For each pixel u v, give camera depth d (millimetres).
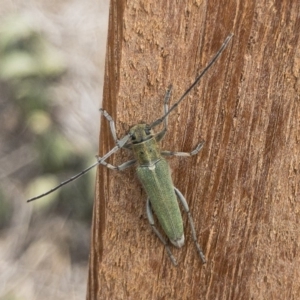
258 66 190
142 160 195
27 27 246
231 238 194
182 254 196
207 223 195
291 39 189
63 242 246
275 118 191
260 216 193
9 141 256
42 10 291
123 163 196
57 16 292
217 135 193
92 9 300
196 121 193
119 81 193
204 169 194
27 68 243
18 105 251
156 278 196
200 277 196
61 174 243
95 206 197
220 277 195
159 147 195
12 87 250
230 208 194
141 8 190
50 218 248
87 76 269
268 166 192
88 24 293
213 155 194
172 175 195
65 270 245
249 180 193
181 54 191
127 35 191
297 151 191
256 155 192
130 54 192
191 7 190
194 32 190
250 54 190
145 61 192
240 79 191
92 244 198
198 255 195
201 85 192
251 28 189
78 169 243
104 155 195
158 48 191
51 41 278
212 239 195
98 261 197
